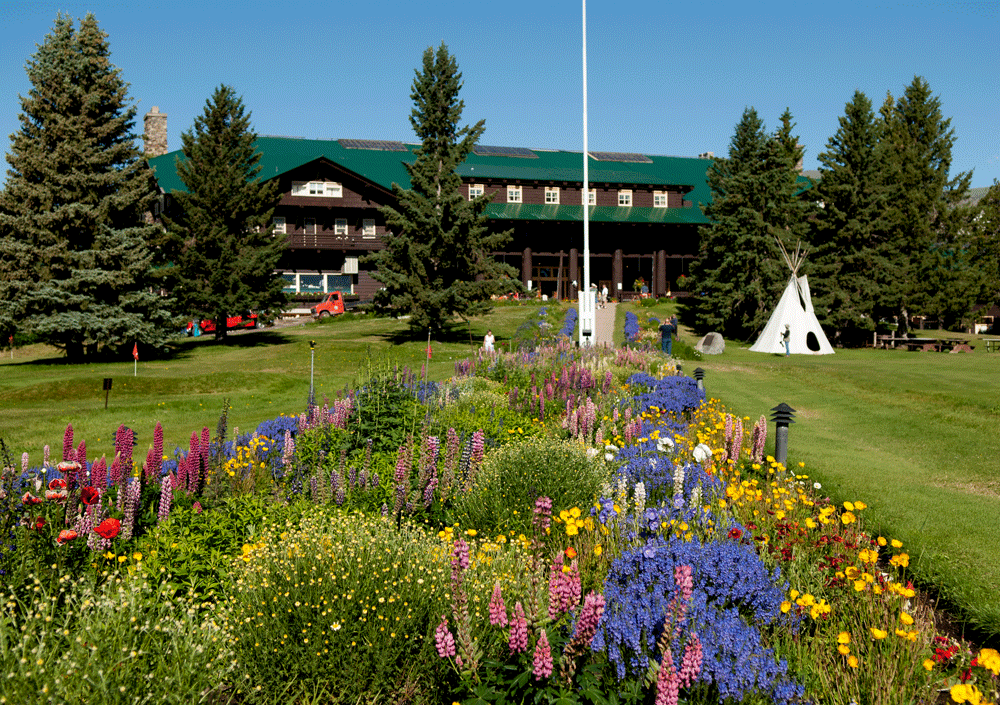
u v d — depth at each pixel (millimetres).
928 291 53625
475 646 5000
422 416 13016
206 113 43562
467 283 42312
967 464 12531
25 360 41125
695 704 4539
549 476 9000
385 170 63812
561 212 64812
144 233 38969
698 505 7703
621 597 5234
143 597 5738
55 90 38094
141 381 27875
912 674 5129
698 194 70000
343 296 62250
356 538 6395
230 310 42375
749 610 5633
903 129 60000
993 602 6625
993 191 57469
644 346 31531
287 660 5223
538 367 21688
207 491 8125
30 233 36531
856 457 13148
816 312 45781
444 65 42219
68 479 7344
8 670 4402
